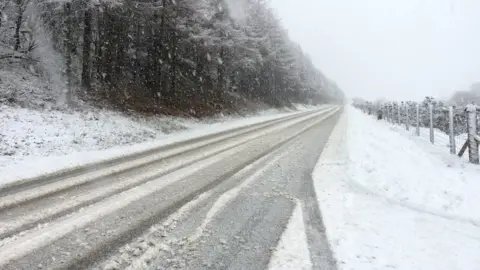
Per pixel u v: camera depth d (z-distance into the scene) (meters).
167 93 23.84
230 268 3.44
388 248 3.92
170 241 4.03
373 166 8.41
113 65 19.72
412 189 6.32
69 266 3.38
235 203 5.53
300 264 3.54
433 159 9.07
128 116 16.72
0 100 12.12
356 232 4.38
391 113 25.56
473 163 8.32
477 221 4.73
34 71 15.58
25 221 4.51
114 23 18.44
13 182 6.36
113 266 3.41
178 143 12.59
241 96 39.75
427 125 20.69
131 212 4.96
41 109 13.10
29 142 9.90
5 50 14.79
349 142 13.59
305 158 9.92
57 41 17.59
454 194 5.86
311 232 4.39
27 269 3.30
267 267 3.47
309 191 6.39
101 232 4.23
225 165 8.63
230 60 33.34
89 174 7.24
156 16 20.88
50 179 6.71
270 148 11.73
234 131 17.78
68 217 4.70
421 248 3.92
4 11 14.48
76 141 11.01
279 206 5.45
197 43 25.12
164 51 23.25
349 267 3.47
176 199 5.64
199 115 24.59
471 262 3.58
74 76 17.36
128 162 8.68
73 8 15.23
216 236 4.21
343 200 5.81
